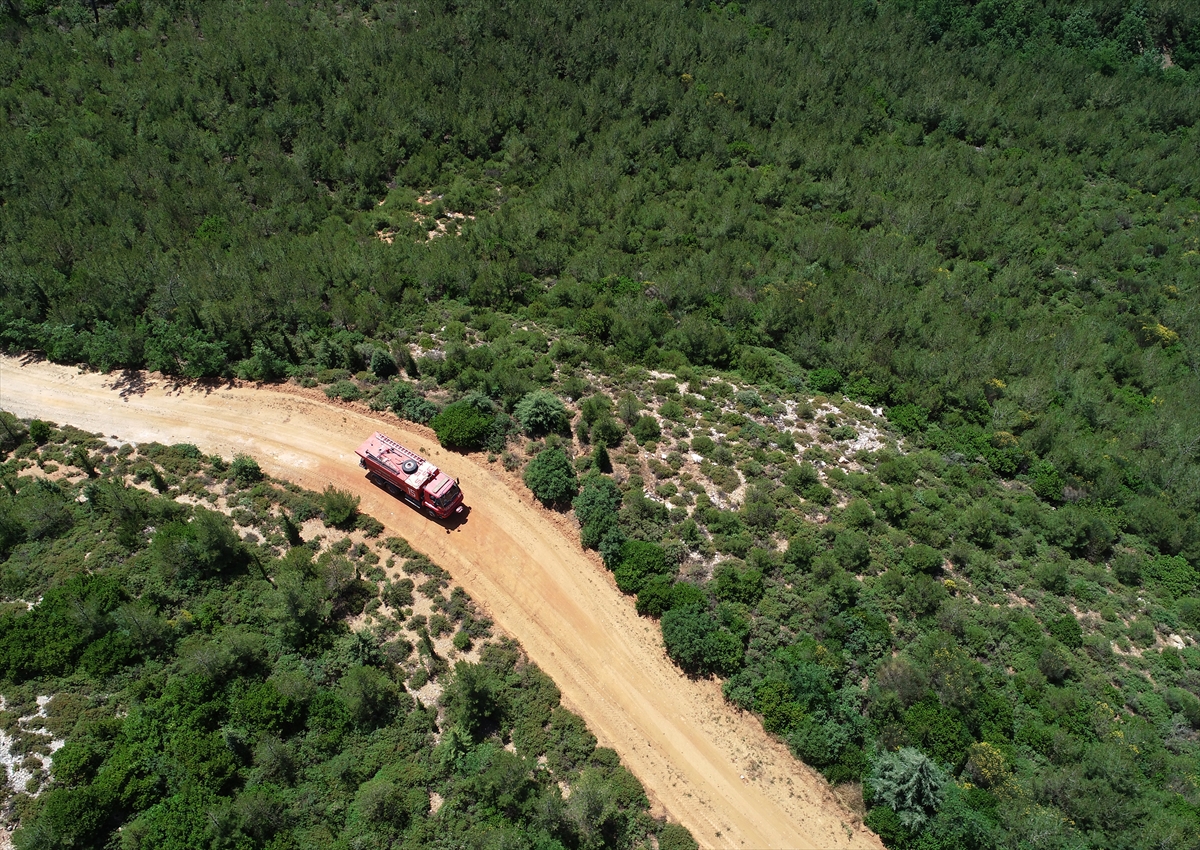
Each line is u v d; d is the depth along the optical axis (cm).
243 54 7419
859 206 7238
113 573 3409
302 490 4003
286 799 2831
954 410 5053
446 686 3253
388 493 4056
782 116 8350
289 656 3238
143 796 2719
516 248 6106
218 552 3466
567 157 7369
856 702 3316
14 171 5991
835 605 3600
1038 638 3697
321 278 5369
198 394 4572
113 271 5081
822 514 4088
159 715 2930
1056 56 9531
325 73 7519
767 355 5400
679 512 3975
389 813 2811
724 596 3612
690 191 7281
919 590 3688
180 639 3222
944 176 7694
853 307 5734
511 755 2953
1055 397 5350
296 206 6266
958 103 8744
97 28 7681
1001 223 7125
